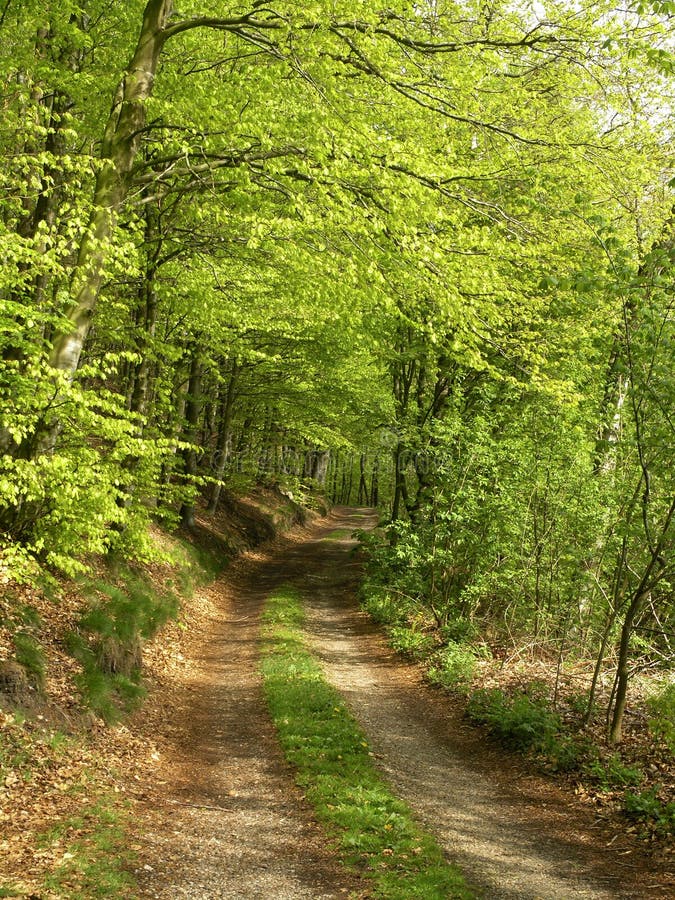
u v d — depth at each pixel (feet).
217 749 30.53
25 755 22.93
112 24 36.27
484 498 45.01
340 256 32.01
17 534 29.99
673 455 27.84
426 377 70.18
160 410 48.39
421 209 30.73
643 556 32.17
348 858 19.79
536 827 23.07
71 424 29.40
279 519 117.80
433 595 54.34
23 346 23.67
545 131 38.14
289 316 53.16
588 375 41.96
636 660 30.83
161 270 43.16
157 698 34.88
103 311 41.86
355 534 69.82
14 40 32.81
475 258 33.60
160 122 32.60
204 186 33.58
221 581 71.97
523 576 42.32
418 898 17.30
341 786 25.44
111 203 29.37
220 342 54.08
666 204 37.58
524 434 42.96
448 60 34.19
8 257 23.44
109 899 16.07
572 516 37.24
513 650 44.14
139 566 52.06
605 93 35.99
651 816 22.41
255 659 45.68
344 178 30.58
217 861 19.54
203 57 36.76
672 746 24.68
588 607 40.96
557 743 28.91
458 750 31.63
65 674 29.01
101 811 21.30
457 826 22.93
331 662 47.06
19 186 24.27
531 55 33.88
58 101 34.24
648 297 25.03
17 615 29.55
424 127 36.06
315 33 27.71
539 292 41.98
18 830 19.01
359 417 77.46
